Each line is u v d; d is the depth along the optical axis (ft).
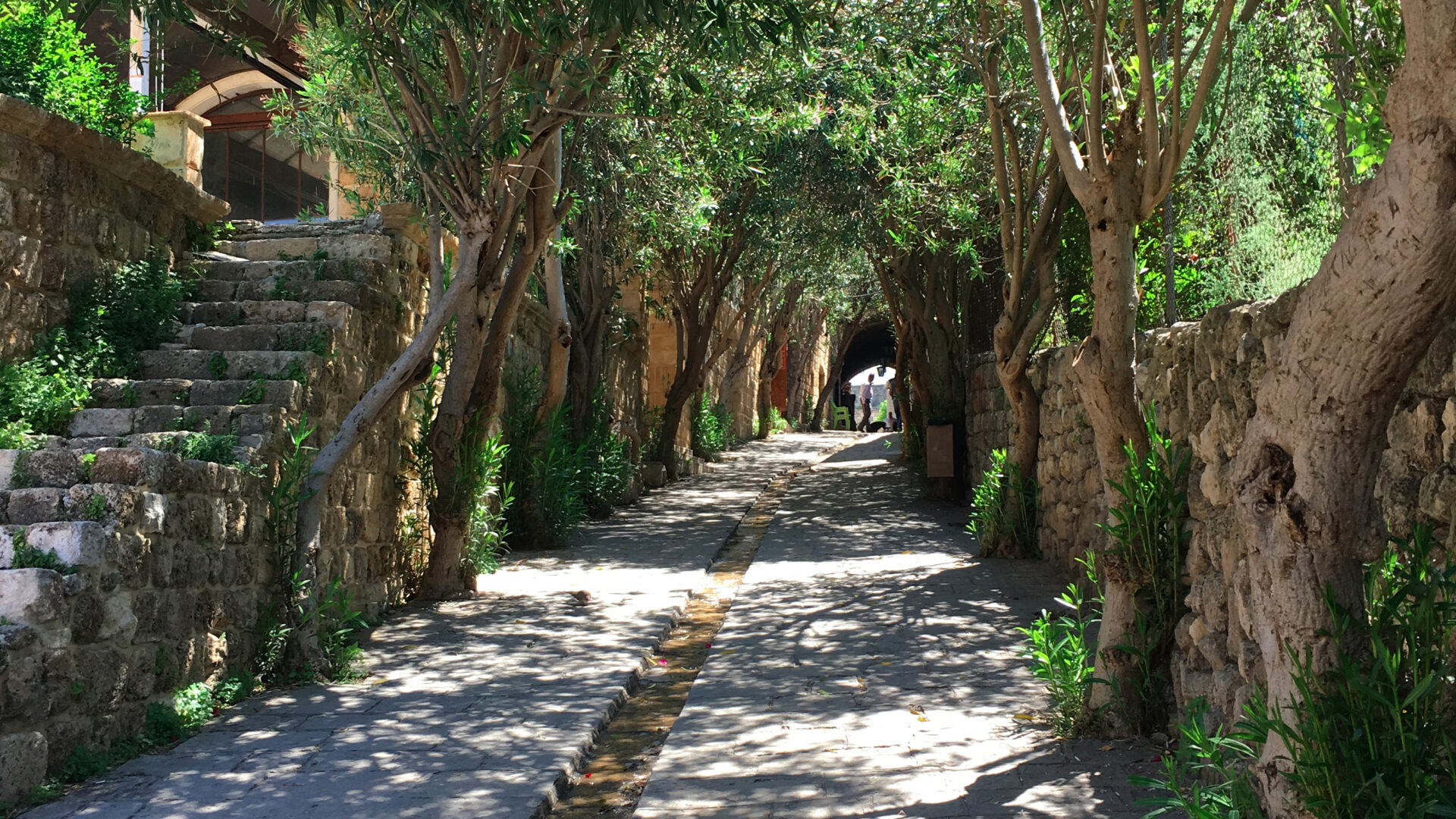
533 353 45.60
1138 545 16.69
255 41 25.75
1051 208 32.58
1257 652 12.76
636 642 24.64
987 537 35.06
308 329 25.67
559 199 31.45
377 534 27.96
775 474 67.77
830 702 19.15
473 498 30.58
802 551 37.35
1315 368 9.48
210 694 18.92
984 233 43.09
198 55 48.11
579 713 18.97
